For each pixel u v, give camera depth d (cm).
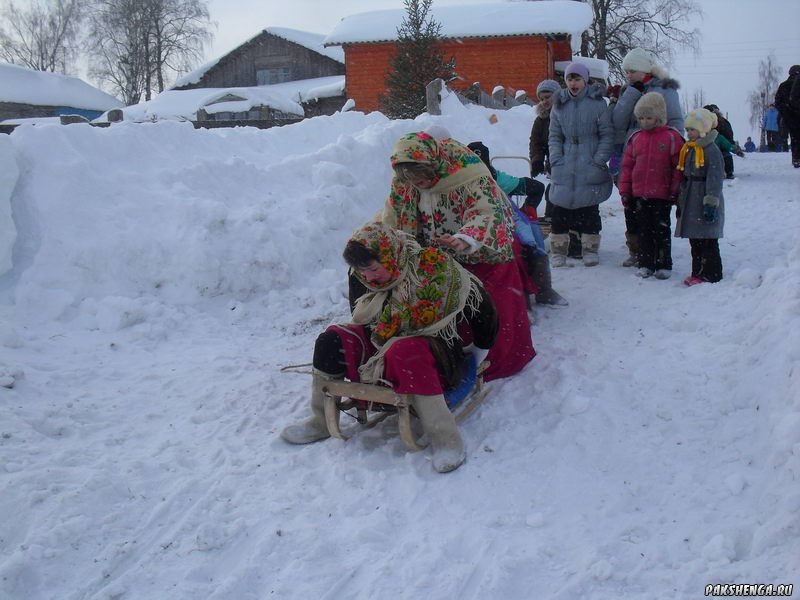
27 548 322
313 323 605
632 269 717
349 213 715
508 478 378
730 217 944
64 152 652
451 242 402
